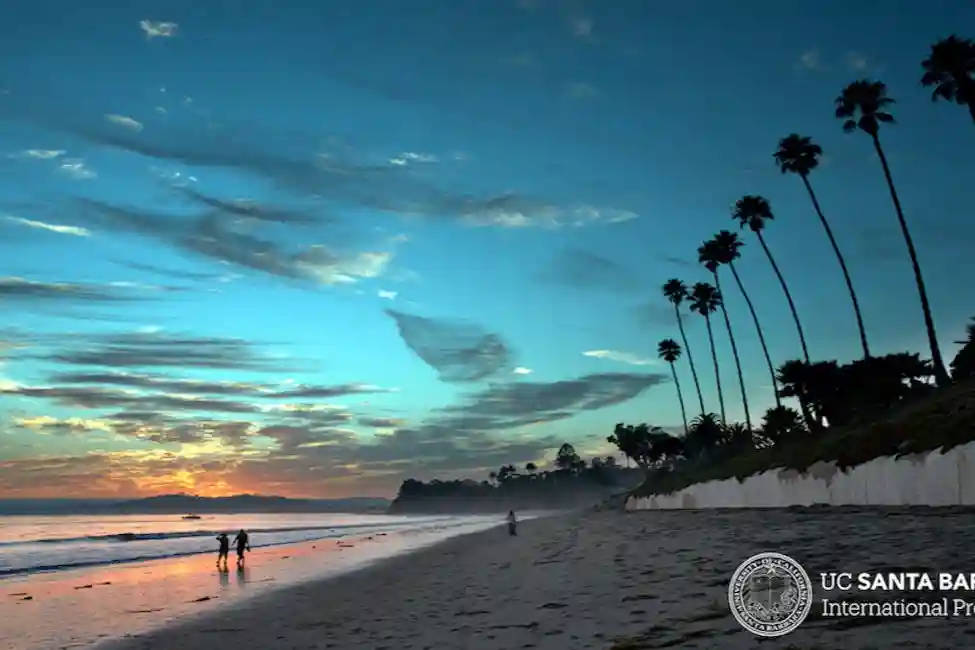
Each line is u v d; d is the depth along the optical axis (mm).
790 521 25203
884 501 27188
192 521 167250
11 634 17641
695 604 11000
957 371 44875
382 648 11469
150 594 25734
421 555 39438
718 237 85688
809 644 7605
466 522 132000
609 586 14508
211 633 16281
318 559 41000
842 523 21219
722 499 48250
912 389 46312
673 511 56875
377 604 18703
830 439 37500
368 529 97625
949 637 7168
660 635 9125
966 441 23078
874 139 49312
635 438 146750
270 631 15773
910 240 47219
